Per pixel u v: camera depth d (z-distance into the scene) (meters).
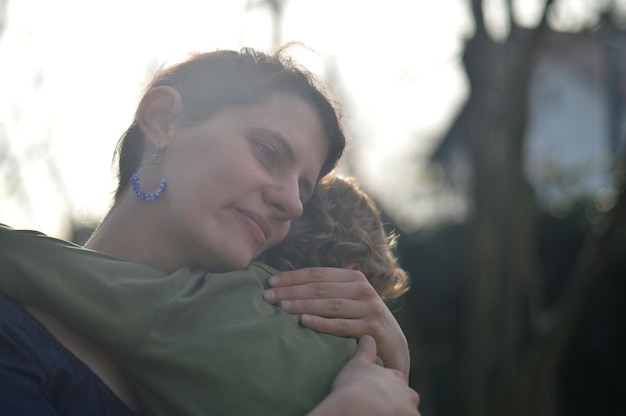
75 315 1.83
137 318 1.86
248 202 1.99
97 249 2.06
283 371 1.89
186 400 1.84
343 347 2.02
